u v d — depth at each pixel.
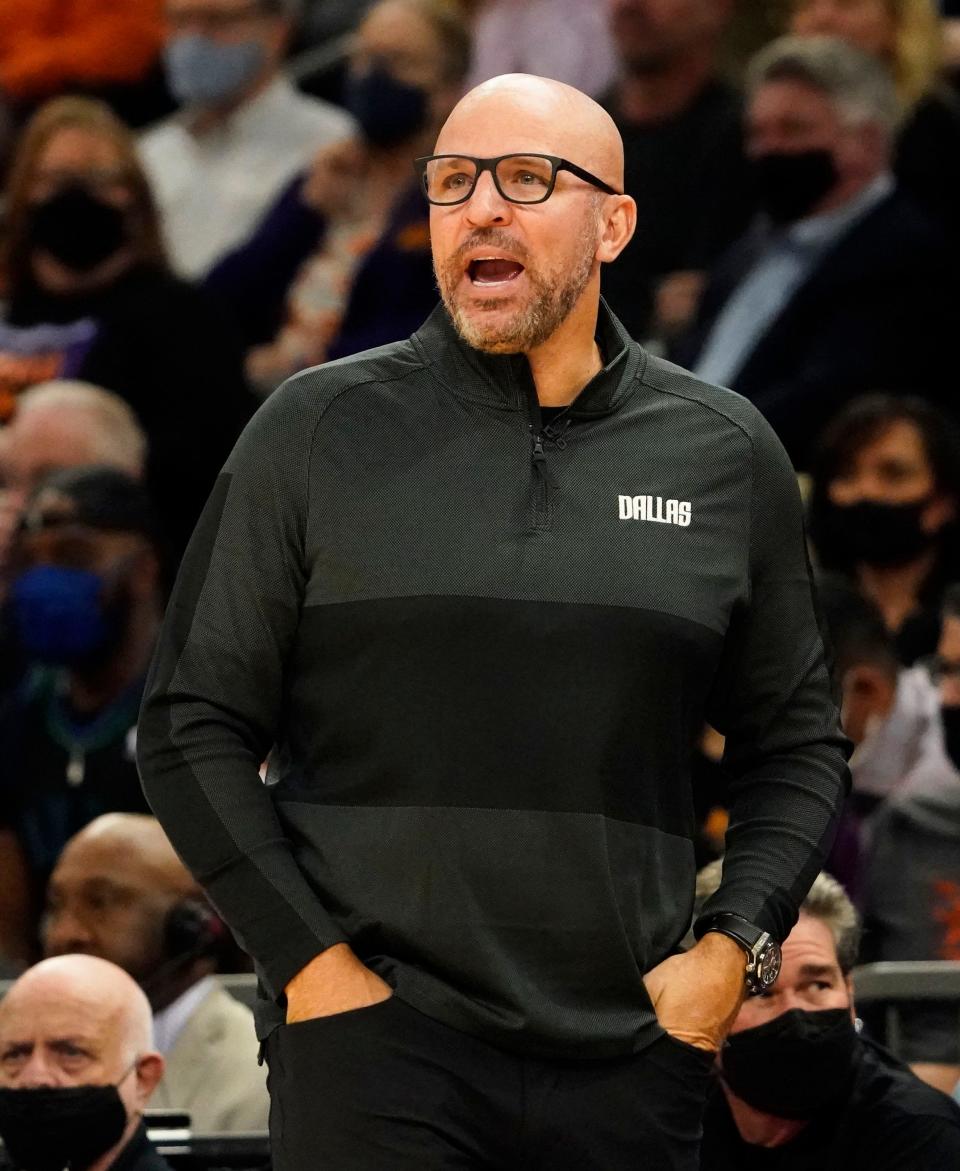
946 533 19.59
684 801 8.73
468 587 8.33
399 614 8.32
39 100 29.62
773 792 9.12
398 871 8.21
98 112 23.95
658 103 24.31
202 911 14.27
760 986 8.72
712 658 8.68
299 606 8.56
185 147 27.75
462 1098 8.11
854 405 19.91
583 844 8.23
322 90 28.41
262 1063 8.78
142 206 23.72
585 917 8.20
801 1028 11.12
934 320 22.28
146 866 14.28
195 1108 13.64
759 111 22.56
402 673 8.31
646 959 8.40
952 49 24.75
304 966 8.13
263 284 26.06
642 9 24.08
